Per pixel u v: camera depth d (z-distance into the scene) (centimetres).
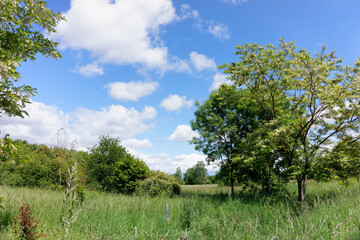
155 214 823
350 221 496
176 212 856
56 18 789
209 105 1772
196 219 711
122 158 2025
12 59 686
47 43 792
